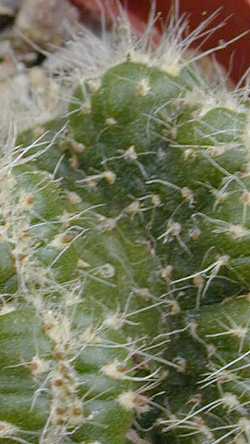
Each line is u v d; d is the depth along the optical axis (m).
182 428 0.09
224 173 0.09
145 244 0.10
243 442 0.09
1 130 0.11
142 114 0.10
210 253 0.09
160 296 0.09
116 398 0.08
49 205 0.09
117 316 0.09
